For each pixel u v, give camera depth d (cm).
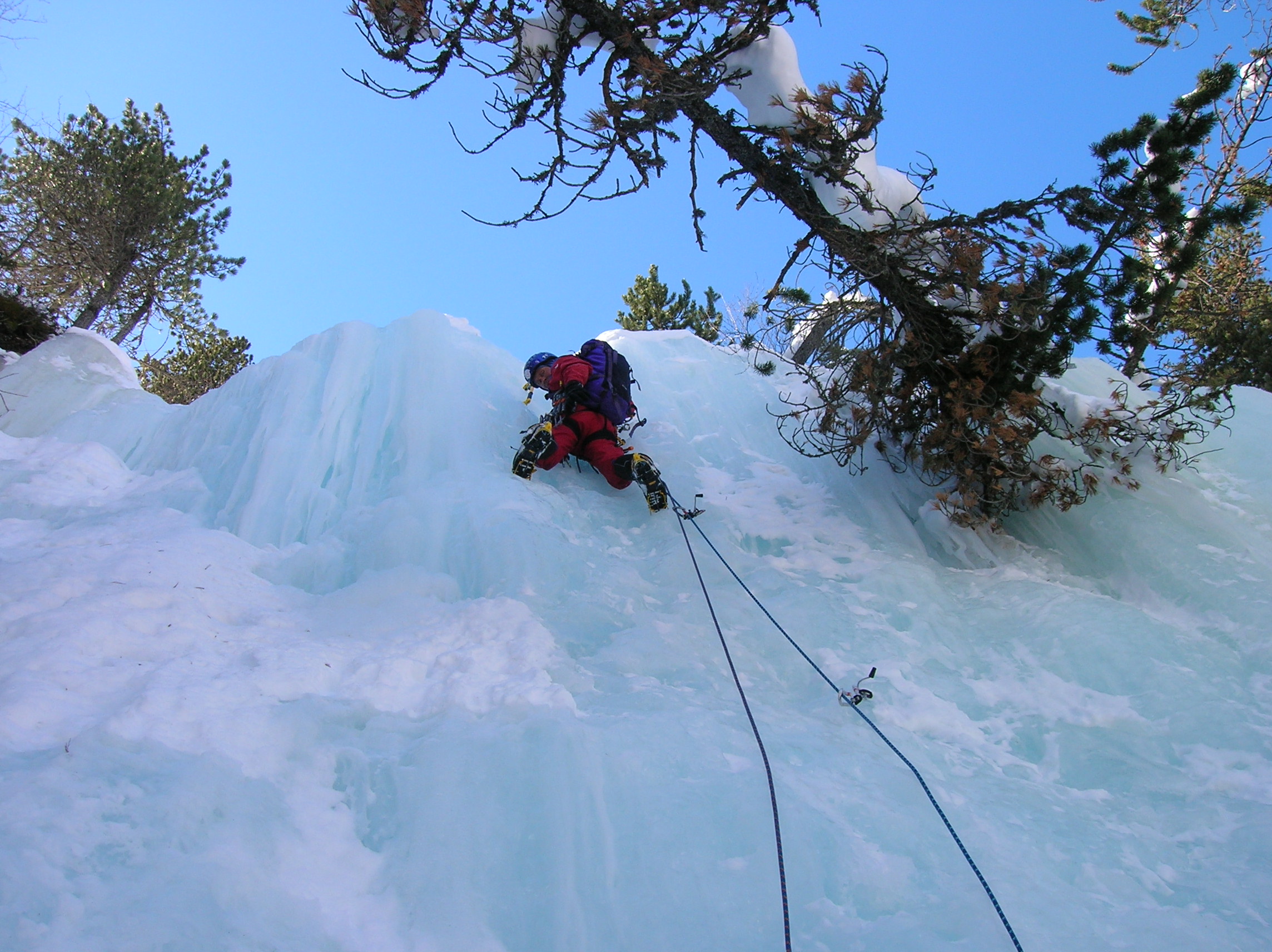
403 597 383
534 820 244
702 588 418
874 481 535
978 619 418
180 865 200
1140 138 427
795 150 448
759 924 221
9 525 454
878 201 467
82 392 675
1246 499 512
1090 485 487
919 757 310
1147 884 254
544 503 471
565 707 300
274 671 301
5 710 246
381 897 218
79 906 182
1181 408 512
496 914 219
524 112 456
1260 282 818
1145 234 468
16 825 196
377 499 482
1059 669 372
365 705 296
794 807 260
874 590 428
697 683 340
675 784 266
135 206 1071
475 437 521
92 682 276
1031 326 455
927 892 239
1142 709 345
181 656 307
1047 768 322
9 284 930
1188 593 430
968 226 449
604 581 414
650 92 442
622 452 509
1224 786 298
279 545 449
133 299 1159
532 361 557
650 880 232
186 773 229
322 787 253
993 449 476
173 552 390
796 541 482
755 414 617
